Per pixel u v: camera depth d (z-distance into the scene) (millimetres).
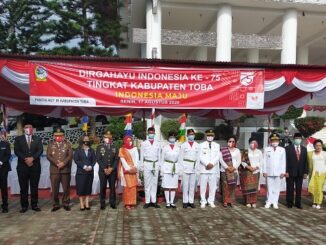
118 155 8766
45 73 7938
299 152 9008
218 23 22734
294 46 23766
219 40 22703
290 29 23703
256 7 23547
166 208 8812
